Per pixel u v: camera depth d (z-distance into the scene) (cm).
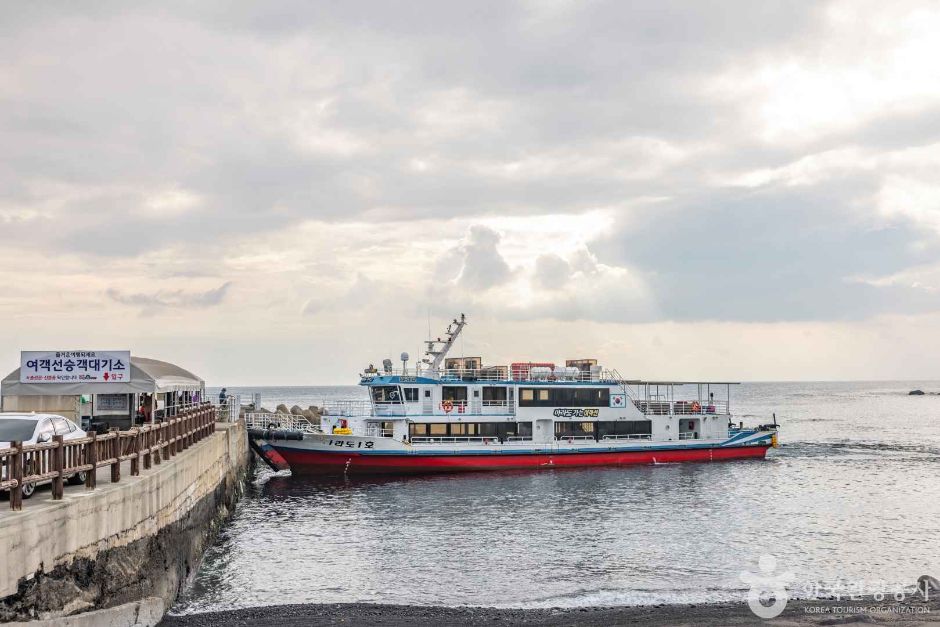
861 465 5781
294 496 4425
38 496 1723
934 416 13700
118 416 3466
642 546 3152
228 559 2969
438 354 5516
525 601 2444
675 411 5884
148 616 2012
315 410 7881
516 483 4806
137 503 1989
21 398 3147
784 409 16888
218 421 5153
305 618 2236
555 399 5406
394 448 5012
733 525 3559
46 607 1513
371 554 3044
